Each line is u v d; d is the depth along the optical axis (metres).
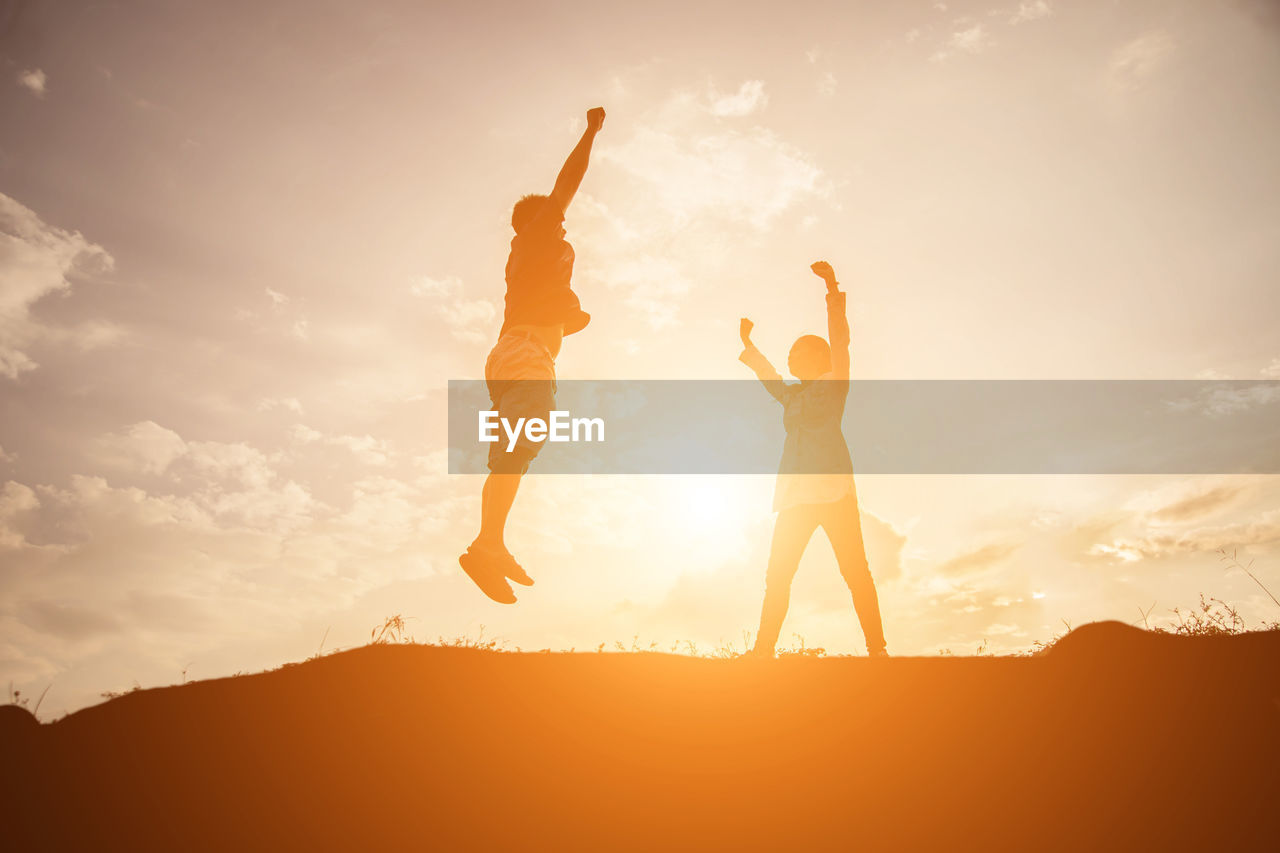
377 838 3.57
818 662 4.96
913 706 4.38
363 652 5.07
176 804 3.78
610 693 4.63
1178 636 4.88
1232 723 4.00
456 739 4.21
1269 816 3.47
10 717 4.40
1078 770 3.82
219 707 4.50
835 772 3.92
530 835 3.57
